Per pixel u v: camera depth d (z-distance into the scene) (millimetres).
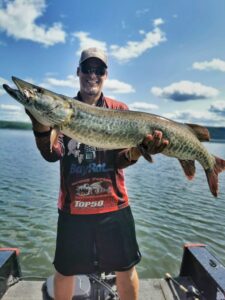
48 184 5719
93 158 1164
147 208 4230
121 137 1140
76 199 1161
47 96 1063
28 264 2498
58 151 1119
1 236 3066
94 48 1251
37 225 3393
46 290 1448
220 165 1339
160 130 1170
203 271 1422
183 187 5914
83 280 1428
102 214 1161
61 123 1086
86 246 1161
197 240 3111
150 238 3100
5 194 4809
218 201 4789
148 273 2406
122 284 1206
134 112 1173
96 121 1116
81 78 1258
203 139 1289
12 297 1400
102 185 1163
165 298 1425
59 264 1167
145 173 7820
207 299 1387
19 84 1058
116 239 1168
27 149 13547
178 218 3807
